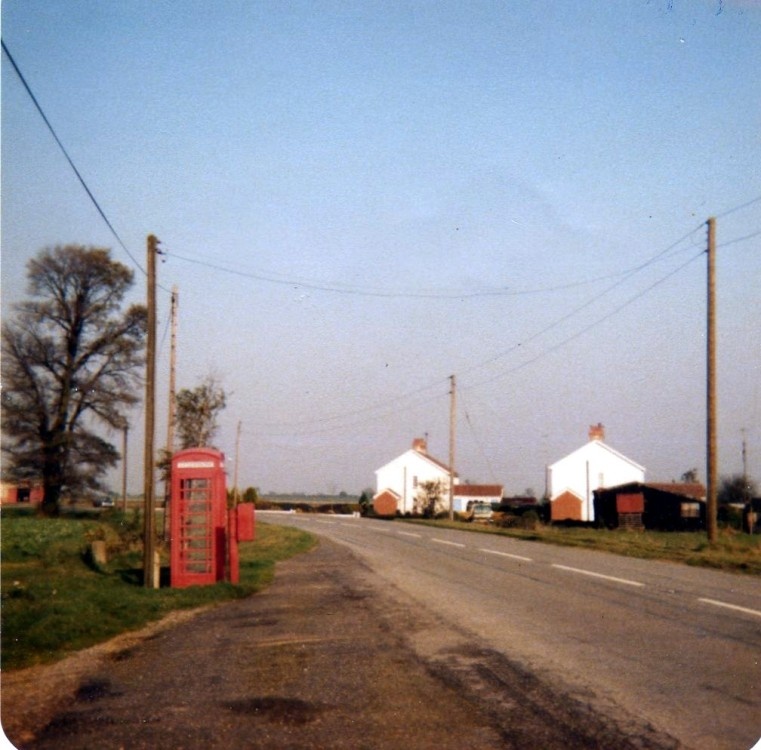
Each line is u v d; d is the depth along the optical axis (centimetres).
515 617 1348
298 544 3253
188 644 1212
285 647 1152
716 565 2167
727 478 8556
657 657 1027
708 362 2931
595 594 1616
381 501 9525
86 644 1232
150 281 1980
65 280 5316
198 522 1906
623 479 8281
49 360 5328
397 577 2012
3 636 1216
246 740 736
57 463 5322
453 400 6269
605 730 744
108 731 773
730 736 725
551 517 8044
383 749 705
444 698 858
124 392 5497
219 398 3972
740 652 1053
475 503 8344
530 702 836
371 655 1077
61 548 2870
